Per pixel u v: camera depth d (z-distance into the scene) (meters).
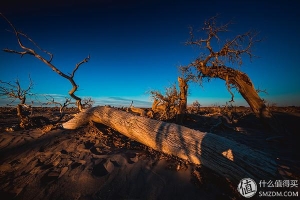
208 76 11.25
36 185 3.81
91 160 4.75
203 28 10.36
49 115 14.80
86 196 3.38
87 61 9.00
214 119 12.37
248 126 11.27
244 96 10.93
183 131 5.22
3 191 3.70
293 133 9.68
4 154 5.62
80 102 9.49
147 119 6.37
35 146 6.07
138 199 3.25
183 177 3.79
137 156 4.86
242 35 9.83
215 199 3.19
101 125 8.10
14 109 18.75
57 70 8.48
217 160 3.99
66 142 6.25
